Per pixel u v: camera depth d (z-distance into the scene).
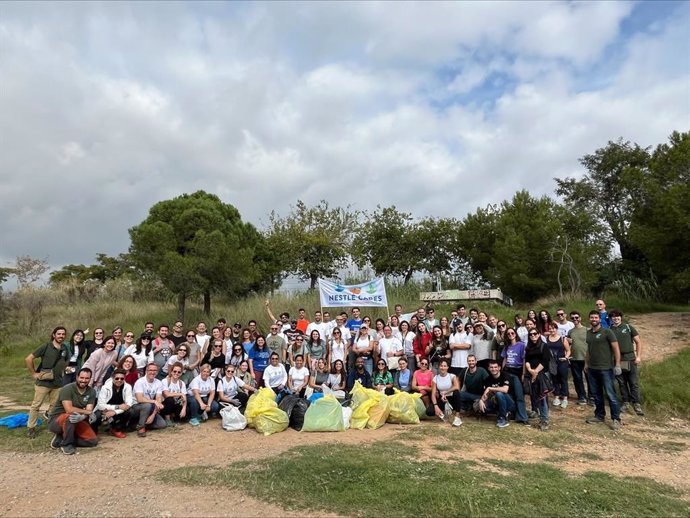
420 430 8.09
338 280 35.34
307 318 16.92
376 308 17.00
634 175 17.23
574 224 26.25
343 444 7.05
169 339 10.22
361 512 4.60
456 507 4.68
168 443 7.41
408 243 30.70
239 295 23.36
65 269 45.75
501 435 7.78
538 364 8.64
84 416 7.17
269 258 30.91
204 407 8.83
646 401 9.45
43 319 23.09
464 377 9.24
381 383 9.86
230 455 6.62
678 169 15.96
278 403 8.80
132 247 20.64
